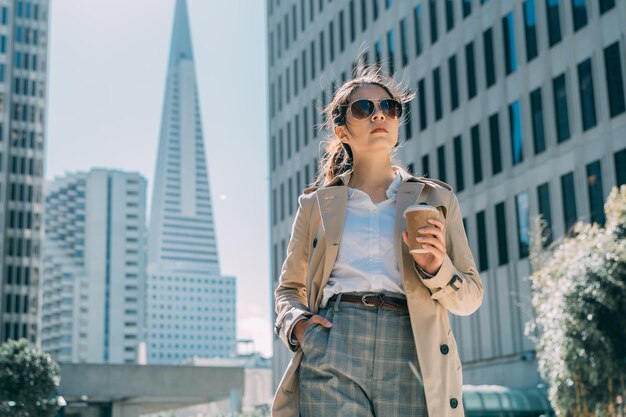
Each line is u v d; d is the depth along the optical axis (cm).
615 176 2561
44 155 9244
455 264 287
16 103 9256
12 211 8894
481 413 2606
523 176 2958
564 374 1305
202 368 5353
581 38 2734
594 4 2684
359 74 311
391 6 3847
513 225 2986
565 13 2805
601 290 1282
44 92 9456
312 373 272
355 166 301
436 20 3509
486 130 3162
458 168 3316
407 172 297
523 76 2988
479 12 3241
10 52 9331
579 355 1288
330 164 321
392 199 288
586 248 1351
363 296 273
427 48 3562
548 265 1459
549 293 1395
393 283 274
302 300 304
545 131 2869
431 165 3466
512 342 2941
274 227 5075
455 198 295
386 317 271
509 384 2930
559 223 2762
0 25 9400
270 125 5266
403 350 270
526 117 2962
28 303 8750
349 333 270
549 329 1380
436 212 256
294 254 302
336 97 309
